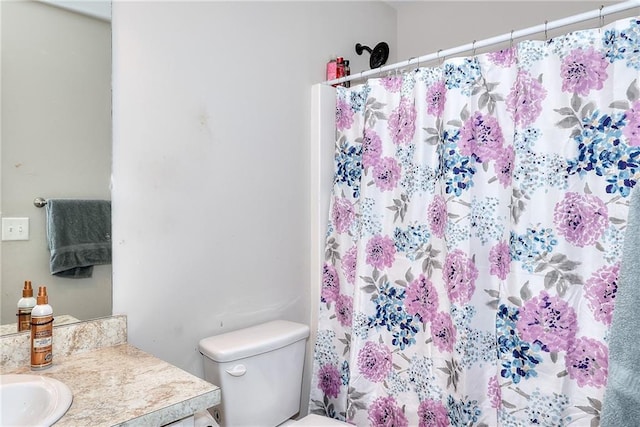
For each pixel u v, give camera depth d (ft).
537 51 4.24
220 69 4.93
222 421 4.36
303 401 6.00
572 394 4.00
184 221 4.60
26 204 3.60
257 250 5.39
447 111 4.77
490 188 4.65
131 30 4.15
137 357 3.73
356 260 5.72
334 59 6.56
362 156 5.76
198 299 4.73
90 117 3.91
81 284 3.87
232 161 5.08
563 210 4.08
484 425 4.54
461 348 4.56
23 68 3.58
